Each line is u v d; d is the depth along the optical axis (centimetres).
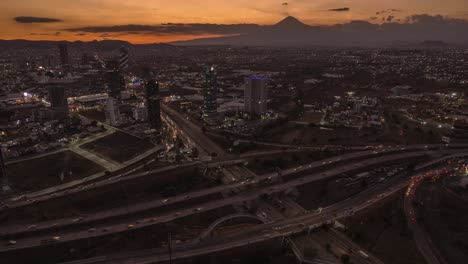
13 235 19488
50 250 18300
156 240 19588
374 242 19400
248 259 18150
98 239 19375
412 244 18888
